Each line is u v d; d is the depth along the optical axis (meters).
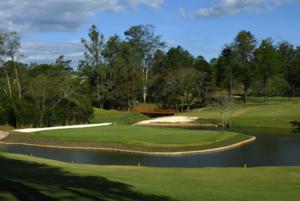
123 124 77.88
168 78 110.50
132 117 88.56
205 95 113.62
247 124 75.44
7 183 14.55
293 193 18.88
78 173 22.25
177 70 113.69
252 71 109.31
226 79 112.38
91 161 39.59
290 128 69.81
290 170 26.39
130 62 117.38
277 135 60.62
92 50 109.25
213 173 24.89
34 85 74.06
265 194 18.39
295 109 86.31
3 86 80.00
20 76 85.31
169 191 17.67
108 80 109.56
